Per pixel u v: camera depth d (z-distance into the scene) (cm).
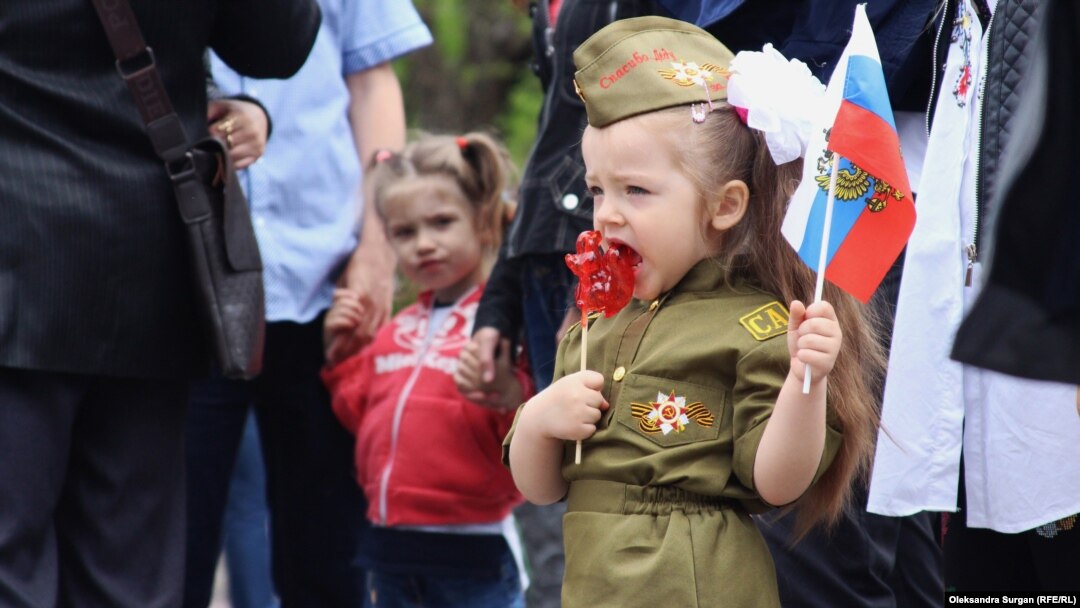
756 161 793
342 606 1405
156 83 1012
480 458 1273
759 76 773
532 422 797
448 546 1276
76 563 1041
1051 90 680
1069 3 679
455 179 1334
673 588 753
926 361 936
